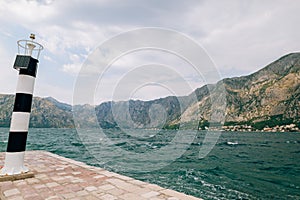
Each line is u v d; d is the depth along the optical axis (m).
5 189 4.71
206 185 8.92
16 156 5.75
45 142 30.38
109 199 4.09
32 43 6.08
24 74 5.96
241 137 44.31
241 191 8.34
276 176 11.54
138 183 5.27
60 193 4.44
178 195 4.36
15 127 5.80
